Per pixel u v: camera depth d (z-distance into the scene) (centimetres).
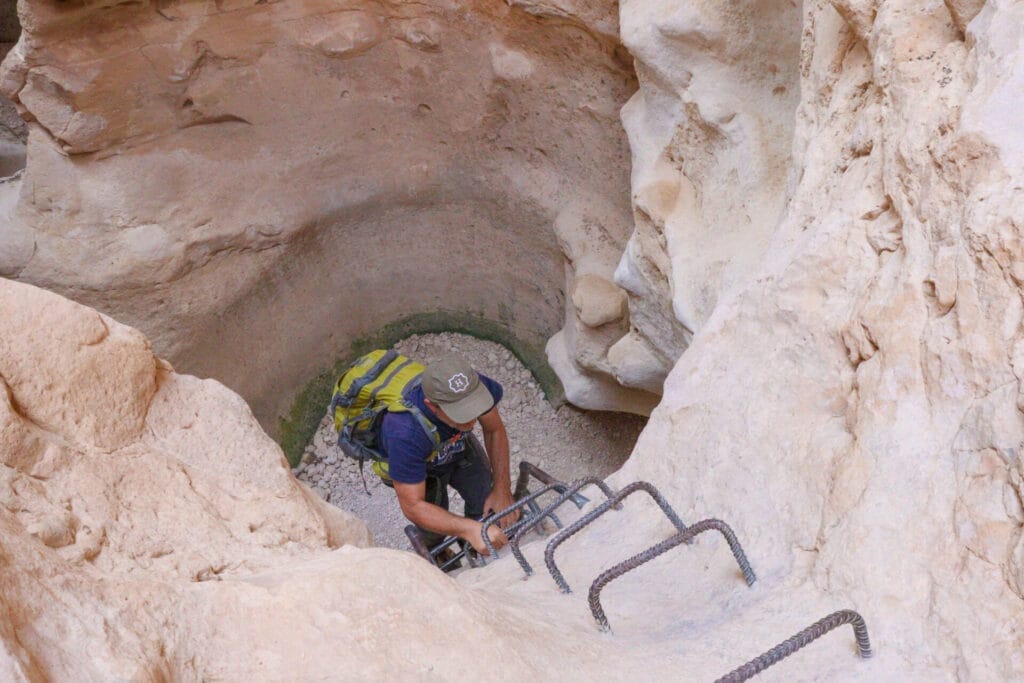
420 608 135
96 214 477
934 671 137
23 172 517
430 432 275
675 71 303
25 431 146
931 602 143
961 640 136
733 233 292
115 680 104
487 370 571
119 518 148
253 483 179
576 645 153
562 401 540
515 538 219
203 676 118
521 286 538
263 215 501
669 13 295
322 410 580
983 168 159
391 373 292
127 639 112
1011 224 146
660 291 336
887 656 141
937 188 169
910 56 194
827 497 170
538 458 542
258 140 493
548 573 210
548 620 168
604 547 209
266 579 140
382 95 490
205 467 177
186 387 191
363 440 297
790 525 176
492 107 464
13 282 167
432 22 445
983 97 164
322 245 536
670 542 171
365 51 470
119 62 438
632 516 212
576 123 433
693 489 201
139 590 122
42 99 442
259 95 476
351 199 520
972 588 138
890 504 155
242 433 188
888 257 184
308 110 489
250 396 543
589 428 539
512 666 132
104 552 138
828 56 236
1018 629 130
